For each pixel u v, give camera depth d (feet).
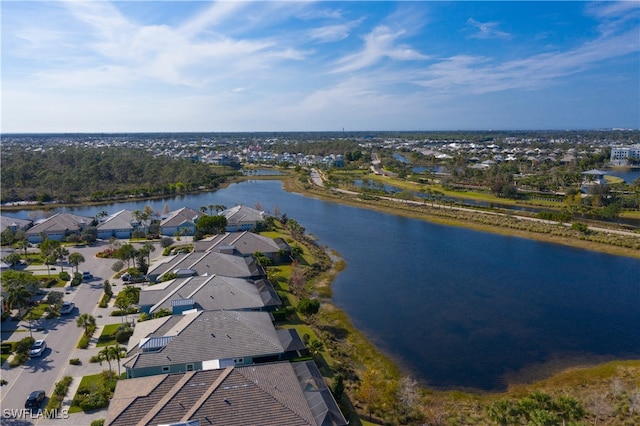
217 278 253.85
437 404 177.27
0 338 215.31
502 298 285.64
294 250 369.30
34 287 261.44
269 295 258.37
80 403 162.30
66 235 422.00
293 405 148.05
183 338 186.91
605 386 188.55
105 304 256.32
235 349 186.39
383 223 507.30
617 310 266.98
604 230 444.55
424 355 215.72
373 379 183.73
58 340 214.48
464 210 552.41
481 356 215.31
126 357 185.37
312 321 246.06
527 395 182.80
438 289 301.22
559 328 244.22
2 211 570.46
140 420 138.00
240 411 141.69
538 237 433.89
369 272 335.47
